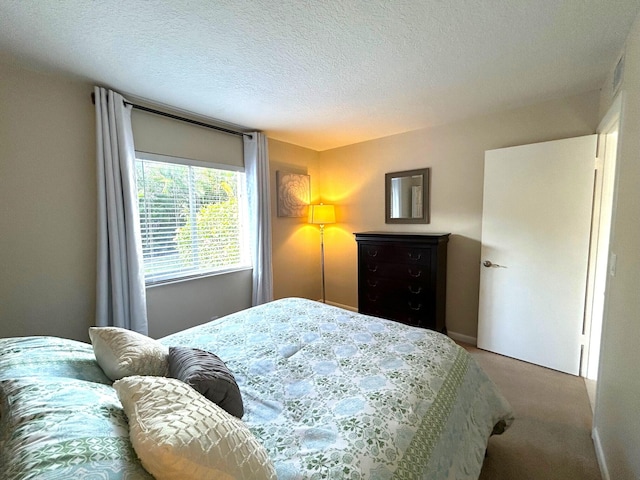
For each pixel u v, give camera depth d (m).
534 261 2.43
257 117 2.77
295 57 1.73
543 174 2.35
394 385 1.14
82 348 1.22
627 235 1.28
